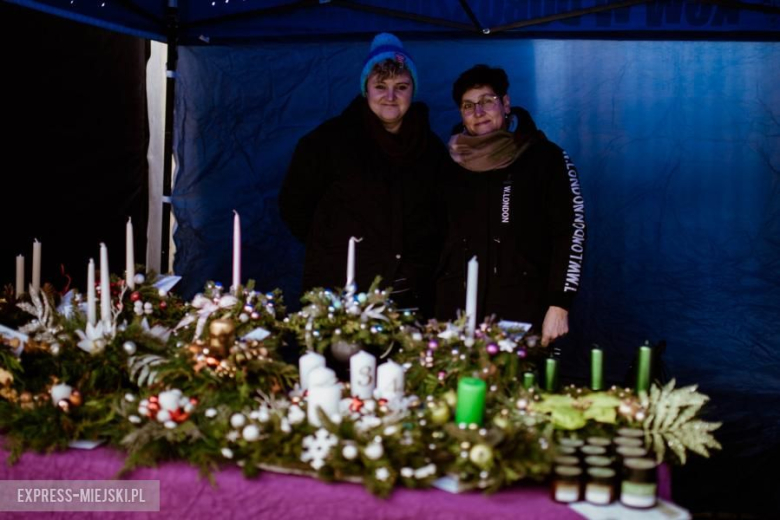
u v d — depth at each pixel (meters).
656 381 2.31
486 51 4.36
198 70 4.59
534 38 4.15
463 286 3.10
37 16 4.14
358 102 3.43
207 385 2.20
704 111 4.23
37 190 4.21
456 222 3.14
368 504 1.87
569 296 2.99
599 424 2.14
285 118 4.57
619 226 4.35
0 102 4.00
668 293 4.32
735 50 4.18
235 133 4.61
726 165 4.24
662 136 4.28
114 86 4.56
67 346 2.36
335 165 3.35
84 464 2.05
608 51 4.28
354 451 1.88
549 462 1.88
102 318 2.39
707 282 4.28
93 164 4.48
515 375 2.30
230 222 4.66
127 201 4.69
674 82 4.25
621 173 4.32
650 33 4.06
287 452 1.94
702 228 4.28
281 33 4.38
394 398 2.13
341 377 2.45
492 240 3.06
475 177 3.12
